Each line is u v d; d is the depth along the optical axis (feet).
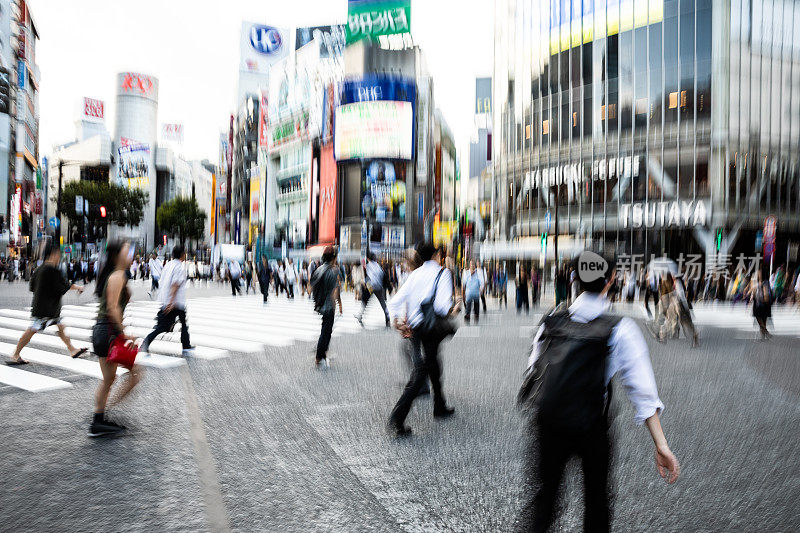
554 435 8.24
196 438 16.89
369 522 11.53
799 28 125.08
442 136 298.56
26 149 282.15
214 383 24.52
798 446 16.80
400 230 210.18
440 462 15.10
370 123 210.79
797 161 123.34
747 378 27.94
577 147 140.05
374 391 23.30
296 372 27.25
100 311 17.10
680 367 31.32
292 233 263.29
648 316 64.44
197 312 60.23
